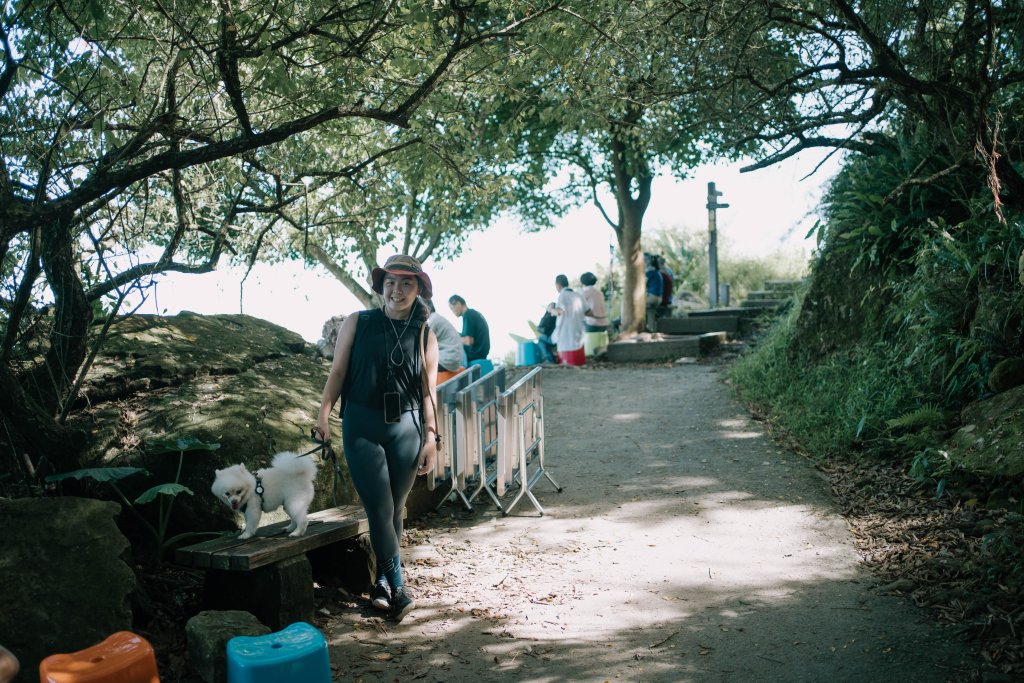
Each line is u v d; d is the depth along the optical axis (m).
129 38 4.66
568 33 5.51
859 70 6.52
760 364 10.41
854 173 9.76
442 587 5.03
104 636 3.65
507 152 6.14
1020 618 4.19
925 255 8.01
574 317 14.27
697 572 5.19
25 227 4.04
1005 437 6.17
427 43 5.24
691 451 8.01
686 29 7.04
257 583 4.24
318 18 4.89
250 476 4.43
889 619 4.39
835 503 6.34
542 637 4.32
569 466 7.77
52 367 5.00
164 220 5.84
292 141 6.46
